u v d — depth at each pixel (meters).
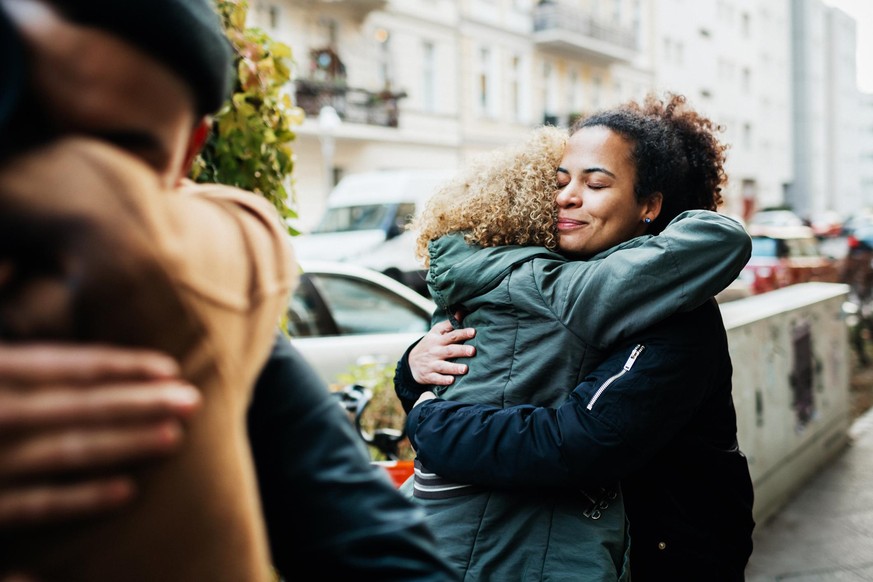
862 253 9.15
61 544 0.49
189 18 0.58
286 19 20.23
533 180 1.52
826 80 65.62
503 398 1.41
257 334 0.65
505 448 1.34
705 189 1.71
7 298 0.48
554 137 1.62
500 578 1.36
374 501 0.82
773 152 51.59
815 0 59.41
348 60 21.91
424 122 24.28
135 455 0.50
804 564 3.46
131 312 0.51
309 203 21.23
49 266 0.49
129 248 0.51
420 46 24.11
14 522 0.47
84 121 0.53
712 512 1.52
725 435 1.55
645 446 1.33
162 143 0.59
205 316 0.56
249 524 0.62
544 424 1.33
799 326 4.53
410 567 0.80
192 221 0.61
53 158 0.51
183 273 0.55
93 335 0.50
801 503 4.23
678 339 1.36
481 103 26.73
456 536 1.38
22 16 0.51
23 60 0.50
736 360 3.56
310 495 0.80
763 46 49.62
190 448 0.55
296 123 2.58
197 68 0.60
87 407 0.48
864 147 83.38
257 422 0.80
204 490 0.57
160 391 0.51
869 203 83.38
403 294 5.22
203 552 0.57
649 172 1.53
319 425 0.83
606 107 1.67
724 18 44.16
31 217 0.48
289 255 0.76
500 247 1.47
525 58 28.34
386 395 3.85
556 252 1.56
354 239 12.67
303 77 20.61
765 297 5.06
